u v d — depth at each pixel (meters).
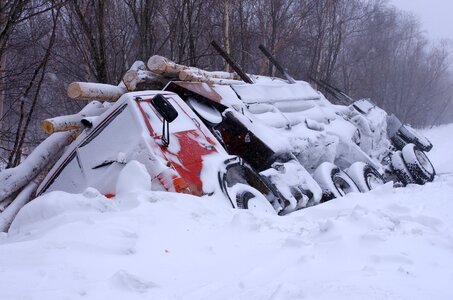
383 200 5.19
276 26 18.80
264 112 8.22
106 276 2.95
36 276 2.79
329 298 2.53
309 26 22.50
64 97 15.89
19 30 9.84
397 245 3.39
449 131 32.16
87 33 10.71
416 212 4.52
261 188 6.14
